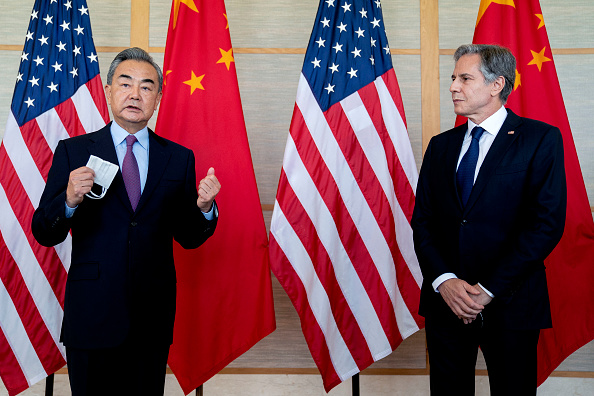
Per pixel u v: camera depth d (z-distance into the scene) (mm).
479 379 3156
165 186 2125
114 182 2059
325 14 2797
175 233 2309
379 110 2746
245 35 3287
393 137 2748
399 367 3195
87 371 1968
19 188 2666
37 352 2650
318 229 2672
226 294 2674
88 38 2814
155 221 2084
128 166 2119
